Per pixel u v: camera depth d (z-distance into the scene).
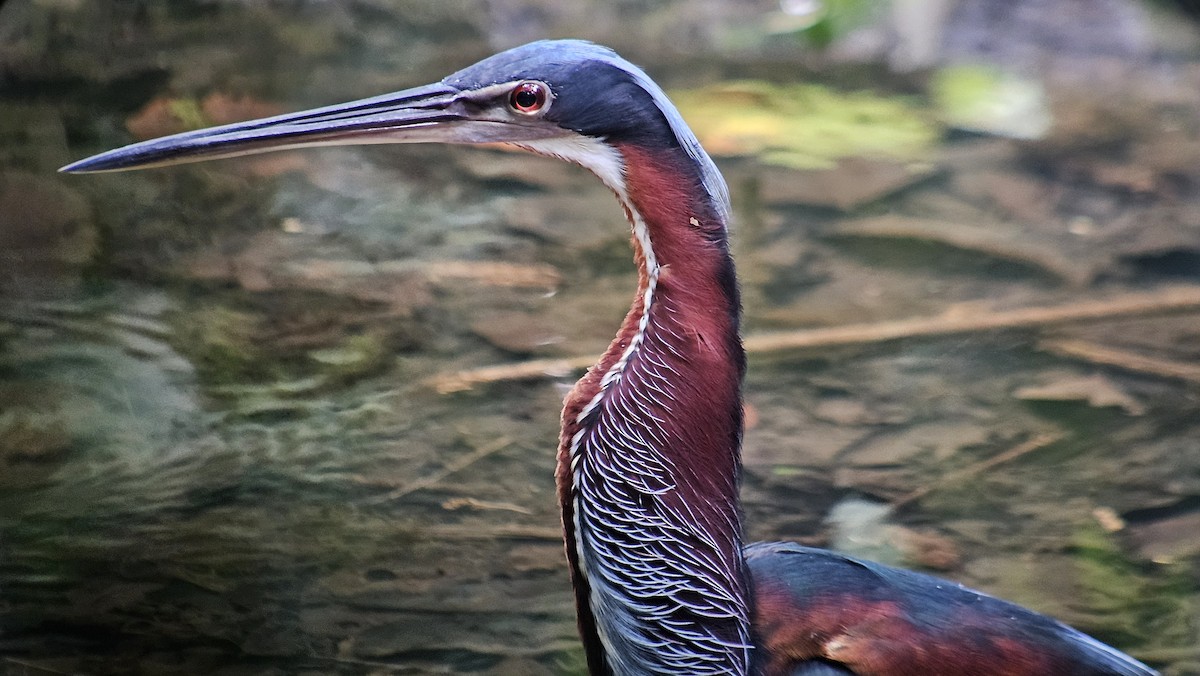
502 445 10.14
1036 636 6.98
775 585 6.95
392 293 11.91
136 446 9.92
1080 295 12.15
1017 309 11.93
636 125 6.18
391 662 8.09
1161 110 15.65
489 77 6.32
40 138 13.89
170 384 10.56
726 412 6.50
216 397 10.48
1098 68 16.52
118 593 8.48
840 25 16.66
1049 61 16.61
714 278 6.34
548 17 17.33
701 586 6.63
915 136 14.85
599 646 6.94
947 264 12.62
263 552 8.98
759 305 11.92
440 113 6.38
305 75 15.61
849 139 14.70
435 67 16.02
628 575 6.63
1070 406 10.78
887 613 6.87
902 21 16.78
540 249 12.66
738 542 6.72
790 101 15.48
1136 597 8.88
